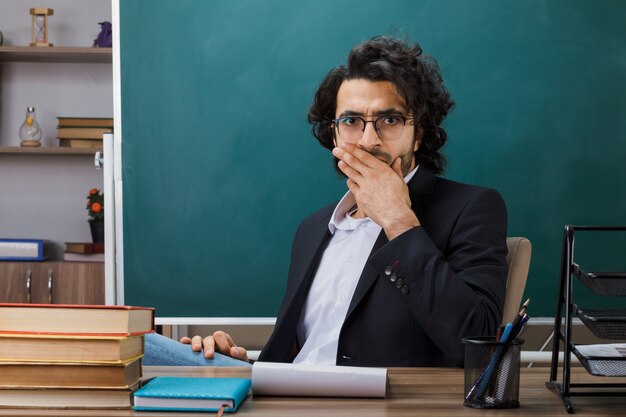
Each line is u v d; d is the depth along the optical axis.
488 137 2.77
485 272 1.44
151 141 2.81
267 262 2.81
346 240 1.63
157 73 2.81
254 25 2.80
